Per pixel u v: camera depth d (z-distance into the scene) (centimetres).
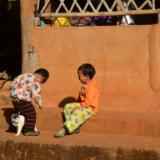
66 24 1616
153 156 1275
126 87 1518
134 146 1308
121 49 1515
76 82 1562
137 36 1498
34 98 1429
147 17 1778
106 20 1670
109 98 1533
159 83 1487
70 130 1430
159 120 1414
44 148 1364
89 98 1421
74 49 1559
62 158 1348
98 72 1539
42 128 1523
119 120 1447
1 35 2464
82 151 1331
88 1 1549
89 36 1541
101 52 1534
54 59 1577
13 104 1466
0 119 1573
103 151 1317
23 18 1595
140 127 1433
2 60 2178
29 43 1592
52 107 1582
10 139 1409
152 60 1488
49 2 1636
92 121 1470
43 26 1583
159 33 1474
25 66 1600
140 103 1507
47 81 1588
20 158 1390
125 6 1559
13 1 2372
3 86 1705
